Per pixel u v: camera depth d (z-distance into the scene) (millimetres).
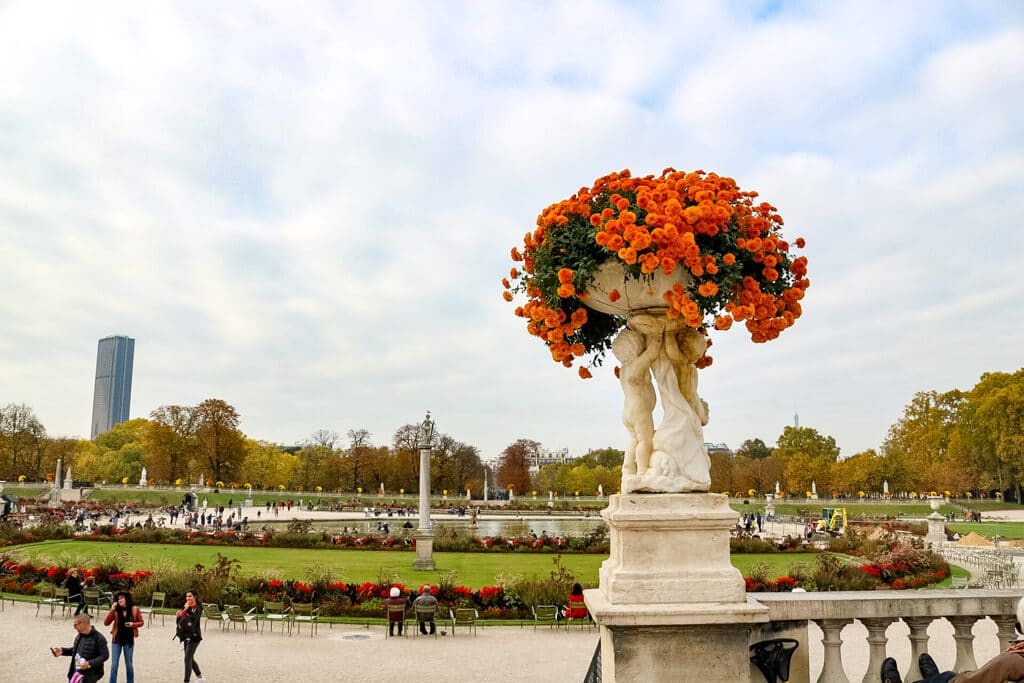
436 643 18953
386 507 88125
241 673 15594
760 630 6043
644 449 5668
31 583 26812
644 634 5145
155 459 101312
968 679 4160
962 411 90125
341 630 20844
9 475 104062
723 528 5395
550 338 6273
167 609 23312
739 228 5738
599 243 5316
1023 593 6199
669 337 5844
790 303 5961
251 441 123875
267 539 42625
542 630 20938
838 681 6066
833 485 103438
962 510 80688
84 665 11523
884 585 27234
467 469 119500
